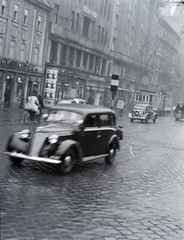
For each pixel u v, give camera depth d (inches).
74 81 2005.4
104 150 470.9
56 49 1911.9
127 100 2657.5
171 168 517.0
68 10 1961.1
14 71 1609.3
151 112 1502.2
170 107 2709.2
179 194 370.0
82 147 422.0
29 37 1712.6
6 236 213.3
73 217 261.3
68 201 298.2
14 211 258.5
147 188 379.2
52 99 1467.8
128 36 2751.0
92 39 2253.9
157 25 3376.0
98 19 2295.8
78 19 2085.4
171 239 243.3
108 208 293.1
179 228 267.0
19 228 228.4
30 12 1699.1
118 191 351.9
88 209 283.9
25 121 835.4
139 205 312.8
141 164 520.1
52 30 1841.8
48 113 439.5
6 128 721.6
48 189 326.3
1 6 1509.6
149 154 629.0
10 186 321.1
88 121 430.0
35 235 220.1
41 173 386.6
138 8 2871.6
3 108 1248.8
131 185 383.9
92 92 2261.3
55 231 230.7
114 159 533.0
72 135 406.3
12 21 1585.9
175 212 305.9
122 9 2615.7
